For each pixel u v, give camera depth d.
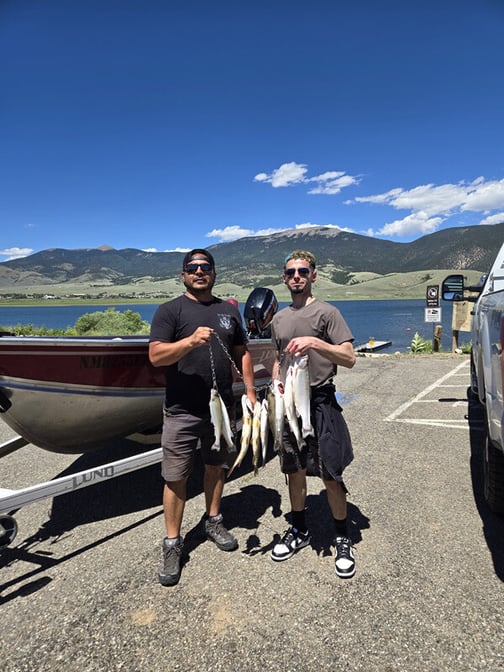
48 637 2.27
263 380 5.13
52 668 2.08
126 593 2.60
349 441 2.80
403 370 10.51
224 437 2.85
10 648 2.21
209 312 3.01
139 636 2.26
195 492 4.06
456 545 2.99
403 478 4.14
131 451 5.18
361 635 2.20
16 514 3.67
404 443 5.15
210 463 3.08
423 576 2.67
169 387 2.96
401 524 3.29
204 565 2.87
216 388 2.86
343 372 10.43
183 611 2.43
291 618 2.34
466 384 8.60
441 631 2.21
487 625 2.25
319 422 2.74
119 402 3.79
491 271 3.91
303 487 2.97
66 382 3.48
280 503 3.75
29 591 2.64
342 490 2.74
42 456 5.11
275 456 4.89
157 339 2.83
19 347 3.25
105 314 19.62
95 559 2.97
